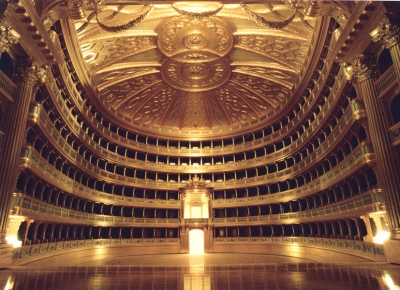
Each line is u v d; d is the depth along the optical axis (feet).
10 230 61.93
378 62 54.90
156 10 94.07
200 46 117.29
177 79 140.77
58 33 73.67
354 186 79.25
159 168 149.07
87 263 80.64
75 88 95.96
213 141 162.61
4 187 48.80
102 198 120.06
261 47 110.11
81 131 106.63
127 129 145.89
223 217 145.79
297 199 118.11
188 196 147.13
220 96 152.56
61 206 93.91
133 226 131.44
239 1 56.85
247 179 143.43
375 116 51.67
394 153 48.73
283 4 63.98
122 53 110.01
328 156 91.50
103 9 74.28
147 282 28.22
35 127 68.59
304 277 30.07
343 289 22.66
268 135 142.20
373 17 46.93
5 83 51.34
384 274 31.55
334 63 75.10
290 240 114.52
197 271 38.60
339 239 80.18
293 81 119.24
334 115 85.05
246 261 83.10
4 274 36.91
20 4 44.83
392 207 47.29
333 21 71.41
